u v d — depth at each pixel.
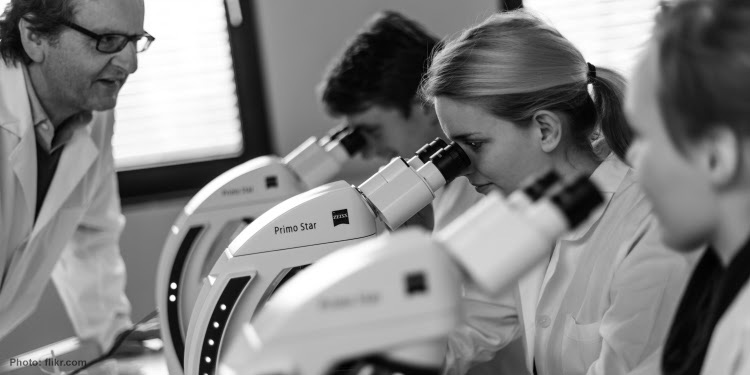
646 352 1.33
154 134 3.32
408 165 1.36
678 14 0.69
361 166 3.14
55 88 1.85
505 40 1.43
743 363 0.69
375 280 0.64
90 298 2.28
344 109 1.98
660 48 0.70
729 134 0.66
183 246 1.92
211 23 3.29
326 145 2.05
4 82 1.84
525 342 1.64
